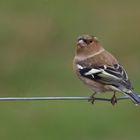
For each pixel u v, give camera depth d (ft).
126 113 80.18
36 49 92.53
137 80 88.02
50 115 80.89
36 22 96.48
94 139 78.13
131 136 78.54
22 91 87.30
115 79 61.31
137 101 59.77
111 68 61.77
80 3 101.24
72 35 94.99
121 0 101.65
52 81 87.92
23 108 82.23
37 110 81.71
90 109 81.05
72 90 85.46
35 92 86.43
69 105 82.02
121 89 60.85
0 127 79.97
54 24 96.32
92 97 62.34
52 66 90.12
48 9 98.84
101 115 80.12
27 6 99.19
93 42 63.57
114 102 61.93
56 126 79.66
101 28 96.94
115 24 97.55
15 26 95.76
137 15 98.68
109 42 94.79
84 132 78.89
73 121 79.87
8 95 87.30
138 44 94.32
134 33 95.96
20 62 90.94
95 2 101.76
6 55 91.71
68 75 88.22
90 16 99.09
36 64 90.74
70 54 92.02
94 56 63.21
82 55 63.57
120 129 79.00
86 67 62.80
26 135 79.10
